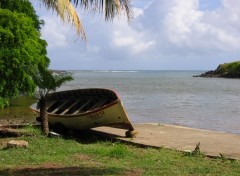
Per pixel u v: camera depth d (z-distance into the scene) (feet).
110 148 45.24
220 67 542.98
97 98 63.26
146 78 473.67
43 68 59.26
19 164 36.73
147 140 52.75
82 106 61.87
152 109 118.52
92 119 56.65
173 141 52.06
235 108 123.75
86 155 41.78
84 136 58.54
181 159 40.24
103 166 35.88
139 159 40.06
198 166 36.40
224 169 35.32
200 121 91.20
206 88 249.55
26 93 64.08
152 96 175.22
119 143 51.24
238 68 478.59
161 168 35.27
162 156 41.70
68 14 26.81
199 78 483.92
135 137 55.26
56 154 42.34
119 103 53.67
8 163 37.01
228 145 48.93
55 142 49.85
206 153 43.21
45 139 51.75
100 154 42.04
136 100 151.53
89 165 36.40
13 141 45.85
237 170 34.86
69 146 47.34
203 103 142.00
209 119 95.04
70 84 285.64
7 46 59.82
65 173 32.42
